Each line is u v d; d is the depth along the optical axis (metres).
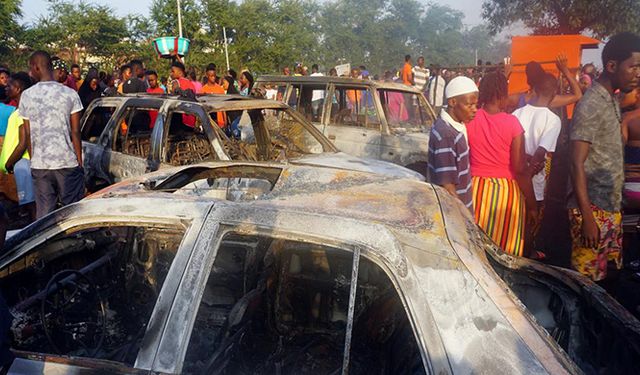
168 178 2.84
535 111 4.14
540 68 4.23
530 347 1.58
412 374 1.90
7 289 2.59
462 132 3.28
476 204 3.53
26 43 30.45
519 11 22.17
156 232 2.69
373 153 7.09
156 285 2.67
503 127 3.43
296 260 2.43
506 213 3.49
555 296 2.64
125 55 30.70
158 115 5.16
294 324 2.43
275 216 1.85
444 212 2.05
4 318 1.87
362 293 2.36
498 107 3.53
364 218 1.87
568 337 2.46
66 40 30.50
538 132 4.11
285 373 2.28
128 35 31.98
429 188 2.39
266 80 8.30
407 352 2.03
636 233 3.96
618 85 3.05
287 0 34.84
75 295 2.64
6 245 2.18
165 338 1.72
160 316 1.74
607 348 2.23
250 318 2.37
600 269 3.27
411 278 1.67
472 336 1.58
